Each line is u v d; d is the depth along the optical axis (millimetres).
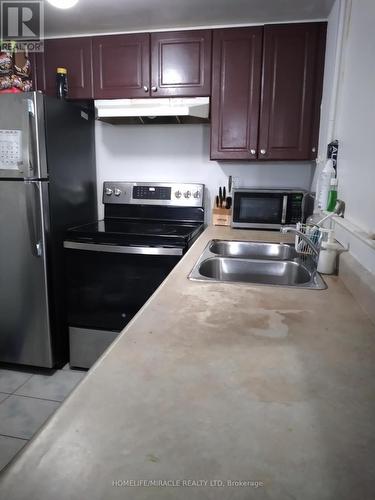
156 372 632
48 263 2041
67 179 2191
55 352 2170
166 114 2100
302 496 390
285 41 1995
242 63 2055
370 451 457
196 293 1058
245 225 2238
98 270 2074
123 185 2525
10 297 2105
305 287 1124
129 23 2078
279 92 2047
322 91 1997
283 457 444
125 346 729
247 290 1093
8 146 1894
